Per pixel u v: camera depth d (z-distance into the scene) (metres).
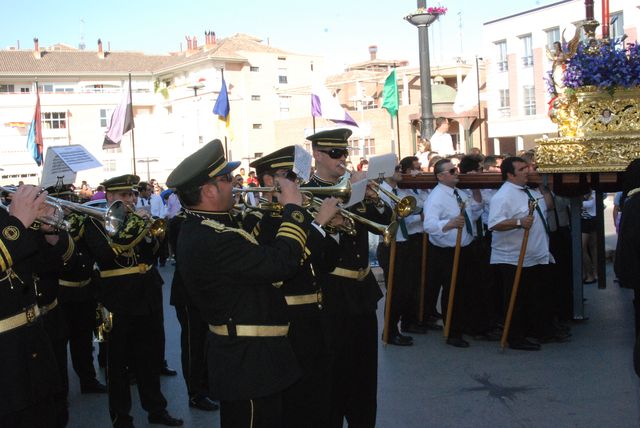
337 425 4.32
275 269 3.30
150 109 52.47
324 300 4.26
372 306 4.38
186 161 3.47
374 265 11.03
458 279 7.12
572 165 6.42
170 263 15.52
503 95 31.78
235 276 3.30
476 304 7.26
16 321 3.51
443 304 7.25
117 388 5.21
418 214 7.45
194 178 3.40
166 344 7.95
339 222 4.11
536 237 6.77
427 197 7.70
